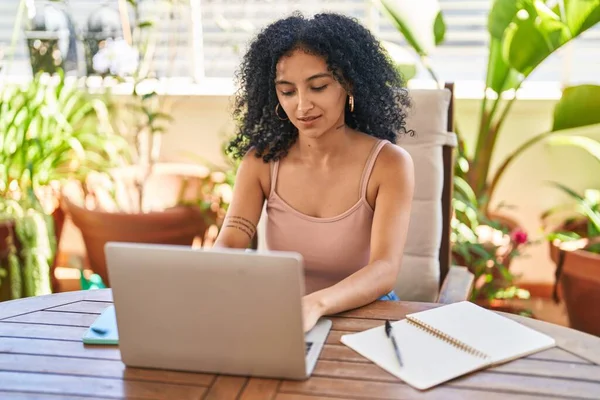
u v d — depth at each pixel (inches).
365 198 61.0
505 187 108.7
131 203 109.1
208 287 41.2
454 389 41.3
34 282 98.5
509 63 90.9
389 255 57.2
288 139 64.4
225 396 41.4
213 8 113.6
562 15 95.6
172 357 43.9
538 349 45.5
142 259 41.5
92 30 115.9
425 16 95.6
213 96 112.2
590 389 41.1
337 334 48.4
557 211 107.5
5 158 101.7
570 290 90.7
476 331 47.8
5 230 95.1
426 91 72.4
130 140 116.3
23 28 119.0
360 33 60.9
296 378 42.6
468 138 107.6
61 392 42.3
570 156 105.3
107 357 46.4
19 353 47.1
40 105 101.3
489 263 97.4
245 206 64.7
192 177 107.7
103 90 114.7
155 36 113.8
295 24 59.8
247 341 42.1
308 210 62.2
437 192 72.2
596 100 88.5
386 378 42.6
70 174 108.6
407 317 50.1
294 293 40.1
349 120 64.6
